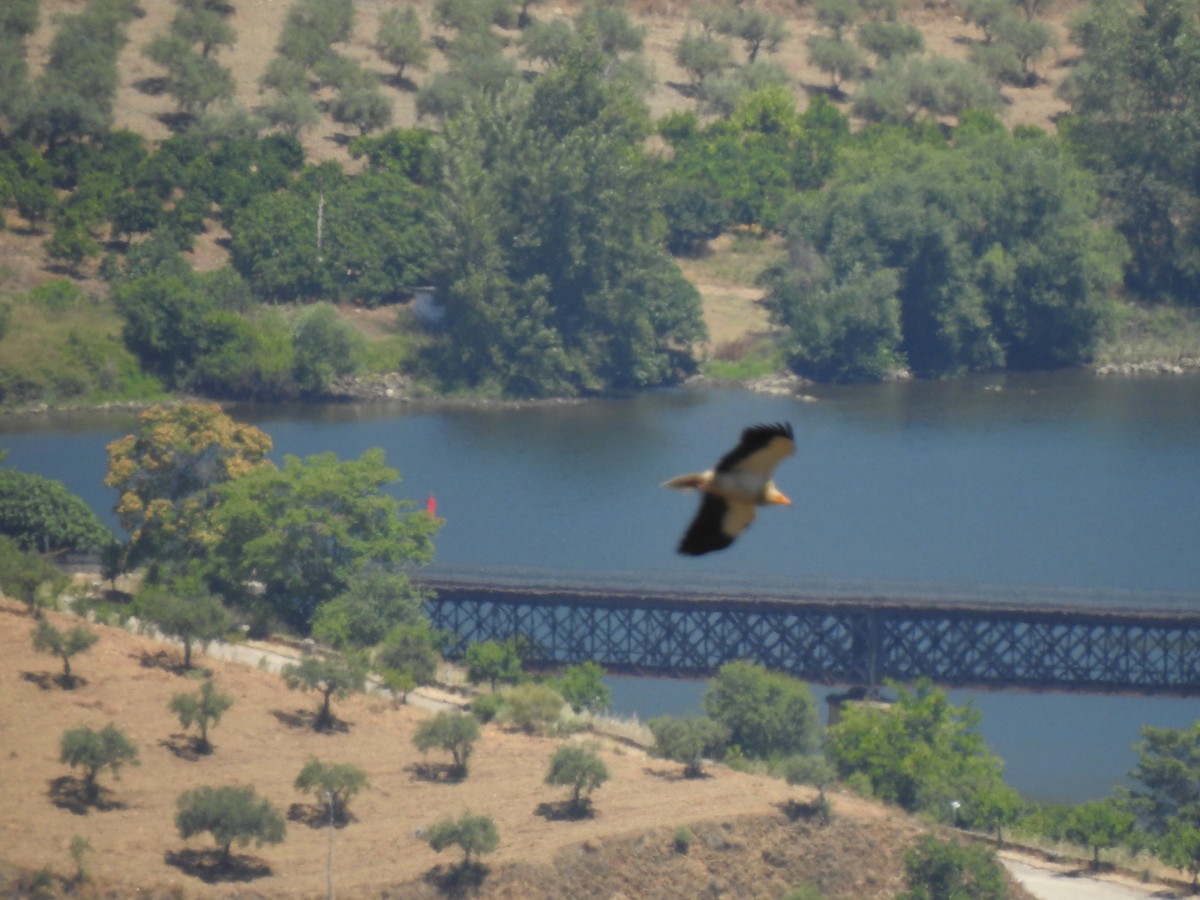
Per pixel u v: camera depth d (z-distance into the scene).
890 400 189.00
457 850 74.81
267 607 104.88
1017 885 79.00
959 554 132.75
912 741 90.88
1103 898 79.62
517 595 106.94
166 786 79.25
